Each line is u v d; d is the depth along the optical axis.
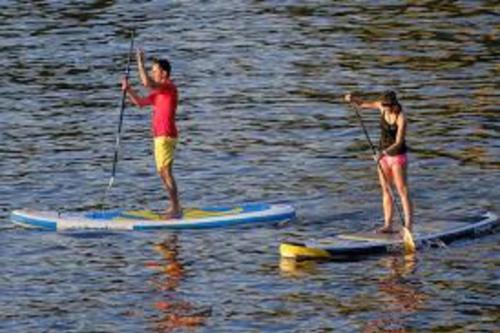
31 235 58.19
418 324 46.50
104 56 103.44
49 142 77.06
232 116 82.75
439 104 83.62
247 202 63.53
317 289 50.34
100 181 68.06
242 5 124.50
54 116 84.19
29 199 64.62
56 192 65.94
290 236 57.59
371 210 61.72
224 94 89.12
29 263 54.25
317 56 100.50
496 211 61.16
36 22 118.56
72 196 65.19
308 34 109.19
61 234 58.22
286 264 53.53
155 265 53.78
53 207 63.19
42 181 68.06
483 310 47.78
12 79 95.88
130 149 75.31
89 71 98.19
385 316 47.31
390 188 56.00
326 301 48.97
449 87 88.50
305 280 51.44
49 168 70.81
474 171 68.06
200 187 66.50
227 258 54.53
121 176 69.06
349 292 49.88
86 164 71.69
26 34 113.06
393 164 55.38
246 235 57.81
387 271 52.19
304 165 70.50
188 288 50.88
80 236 57.91
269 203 63.16
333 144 75.19
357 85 90.38
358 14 116.94
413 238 55.06
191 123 81.12
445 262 53.12
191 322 47.16
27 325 47.16
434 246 55.06
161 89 58.88
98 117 83.81
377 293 49.72
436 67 95.06
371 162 70.88
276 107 84.88
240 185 66.75
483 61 96.62
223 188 66.19
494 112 80.94
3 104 87.75
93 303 49.34
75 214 59.94
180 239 57.25
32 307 49.00
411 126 78.19
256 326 46.62
